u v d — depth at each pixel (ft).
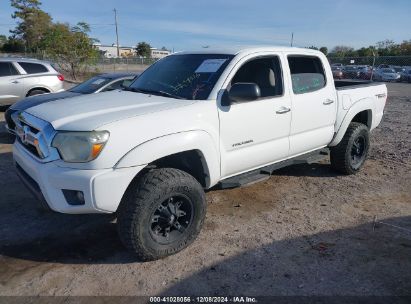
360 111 18.28
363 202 15.94
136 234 10.60
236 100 12.46
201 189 11.65
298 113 15.03
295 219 14.25
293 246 12.28
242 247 12.16
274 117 14.05
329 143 17.66
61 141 10.07
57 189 10.23
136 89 14.39
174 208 11.35
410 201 16.12
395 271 11.01
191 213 11.68
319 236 12.98
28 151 11.50
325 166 20.61
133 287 10.11
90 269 10.89
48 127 10.50
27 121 11.55
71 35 79.05
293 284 10.32
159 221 11.23
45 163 10.44
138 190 10.53
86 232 13.01
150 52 253.03
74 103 12.11
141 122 10.59
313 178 18.75
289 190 17.13
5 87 34.83
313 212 14.89
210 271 10.84
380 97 19.99
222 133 12.46
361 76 106.01
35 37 182.60
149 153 10.52
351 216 14.58
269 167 14.93
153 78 14.70
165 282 10.32
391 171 20.06
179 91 13.07
